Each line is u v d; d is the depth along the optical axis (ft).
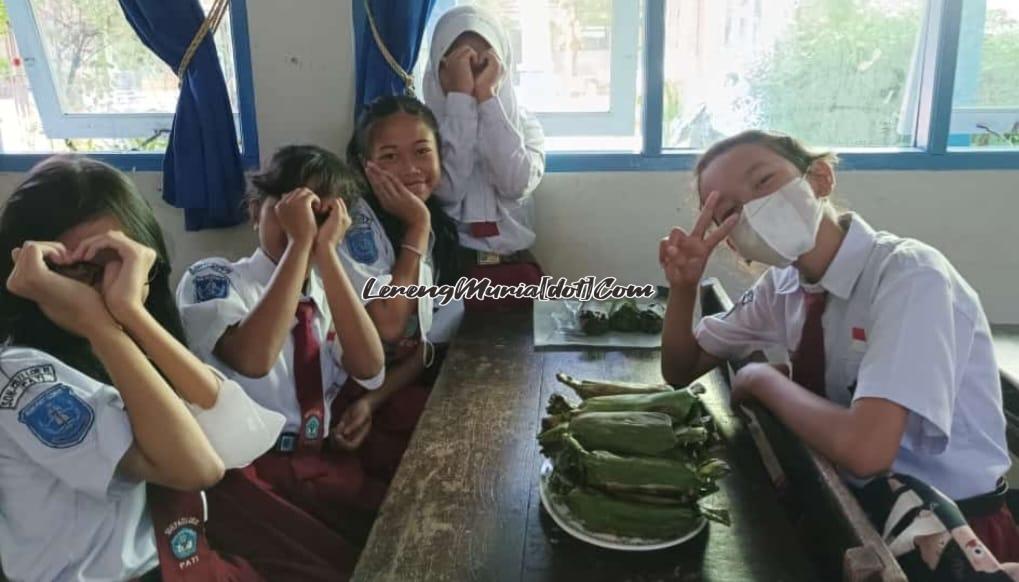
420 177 6.49
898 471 3.85
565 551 3.06
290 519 4.37
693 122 7.85
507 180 7.11
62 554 3.39
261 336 4.73
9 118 8.30
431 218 7.10
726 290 7.73
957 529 3.12
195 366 3.61
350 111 7.72
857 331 3.92
